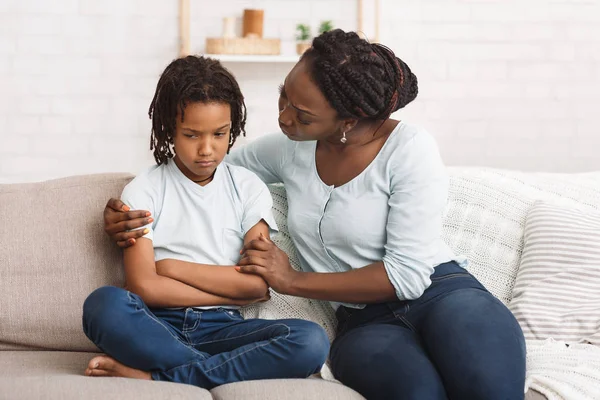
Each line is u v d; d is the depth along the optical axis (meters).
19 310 1.96
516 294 2.15
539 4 4.80
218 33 4.82
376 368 1.76
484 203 2.27
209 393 1.67
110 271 2.04
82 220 2.04
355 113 1.88
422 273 1.93
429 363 1.78
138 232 1.90
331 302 2.11
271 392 1.65
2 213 2.01
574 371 1.81
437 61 4.84
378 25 4.74
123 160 4.81
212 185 2.01
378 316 2.00
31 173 4.75
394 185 1.97
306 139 1.94
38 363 1.87
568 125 4.91
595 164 4.94
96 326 1.72
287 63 4.86
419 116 4.88
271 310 2.07
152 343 1.75
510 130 4.89
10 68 4.66
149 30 4.74
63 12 4.66
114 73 4.74
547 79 4.86
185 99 1.86
